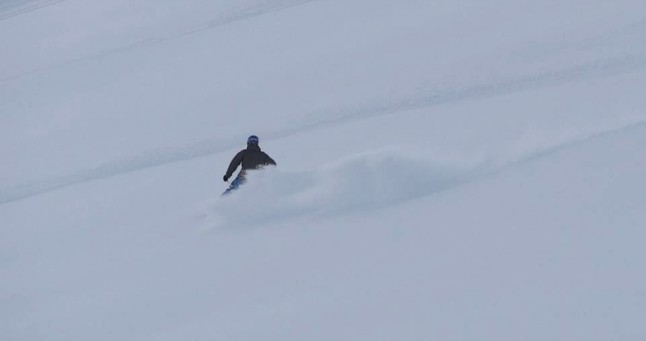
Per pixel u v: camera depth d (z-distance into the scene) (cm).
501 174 2456
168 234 3331
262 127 7006
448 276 1716
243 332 1759
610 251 1591
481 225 1997
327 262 2097
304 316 1739
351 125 5722
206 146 6775
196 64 11700
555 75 5950
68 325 2316
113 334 2083
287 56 10319
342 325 1627
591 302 1409
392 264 1912
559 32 7588
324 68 8981
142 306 2267
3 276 3481
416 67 7894
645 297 1363
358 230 2305
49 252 3822
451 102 5822
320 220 2589
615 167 2098
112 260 3194
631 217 1722
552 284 1520
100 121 9756
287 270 2139
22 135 10106
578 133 2905
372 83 7681
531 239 1794
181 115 8731
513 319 1432
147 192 5103
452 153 3291
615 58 5994
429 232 2073
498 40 8056
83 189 5878
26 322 2503
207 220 3216
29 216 5375
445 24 9538
